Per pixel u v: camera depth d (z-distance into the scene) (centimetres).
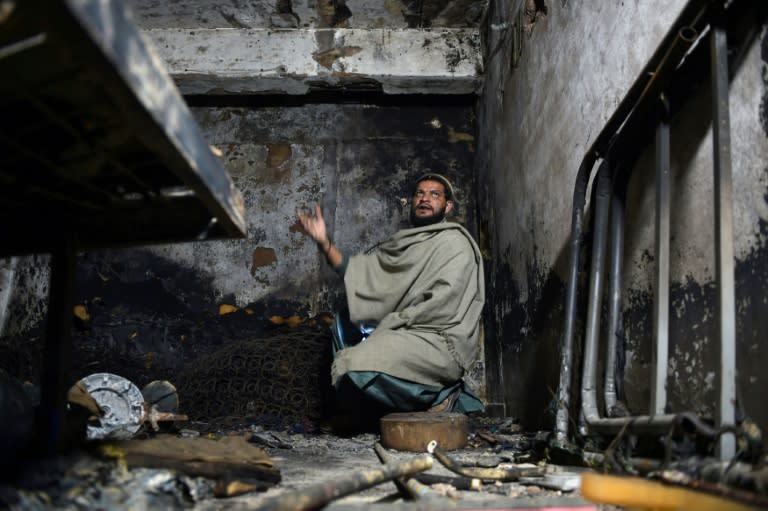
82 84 96
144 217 161
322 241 382
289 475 201
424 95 547
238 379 407
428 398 334
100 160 124
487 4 491
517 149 396
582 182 249
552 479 164
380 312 368
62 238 156
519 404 384
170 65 511
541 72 343
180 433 288
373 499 156
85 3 73
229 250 514
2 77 92
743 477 114
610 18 243
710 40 163
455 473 200
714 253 158
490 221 475
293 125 541
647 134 212
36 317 500
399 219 523
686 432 147
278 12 501
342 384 333
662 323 176
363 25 517
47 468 133
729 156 152
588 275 253
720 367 143
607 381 217
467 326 352
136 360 459
